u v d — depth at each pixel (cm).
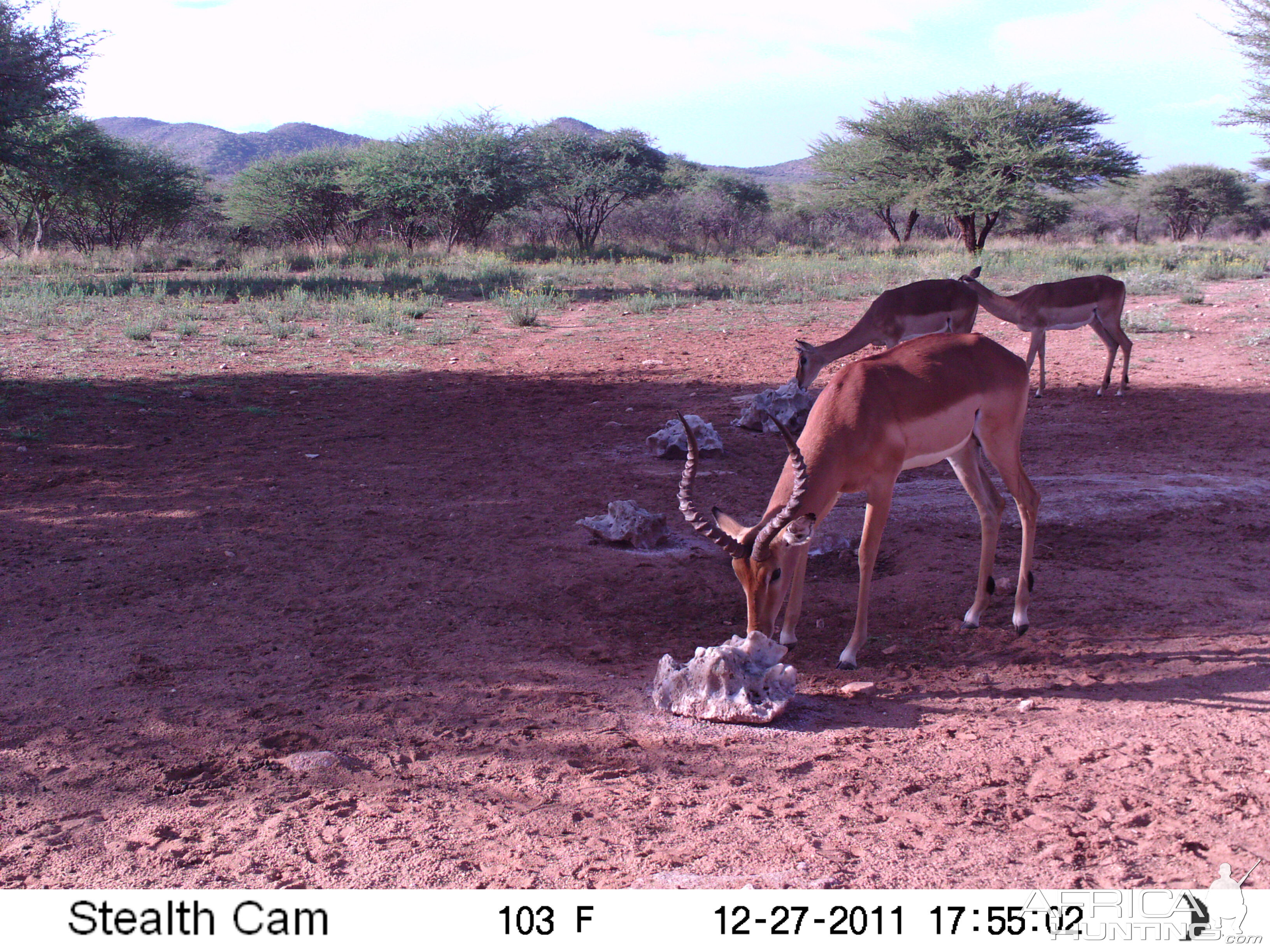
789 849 322
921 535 716
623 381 1344
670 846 326
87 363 1368
